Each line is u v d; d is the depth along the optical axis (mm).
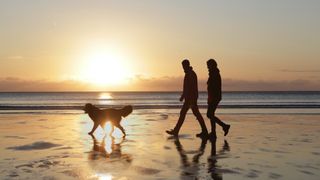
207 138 10336
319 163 6895
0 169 6328
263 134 11258
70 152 8031
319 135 11023
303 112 22281
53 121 15414
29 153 7891
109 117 11039
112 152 8039
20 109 25641
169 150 8312
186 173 6043
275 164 6789
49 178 5684
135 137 10539
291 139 10172
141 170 6270
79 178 5699
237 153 7949
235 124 14289
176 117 17625
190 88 10680
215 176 5840
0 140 9789
